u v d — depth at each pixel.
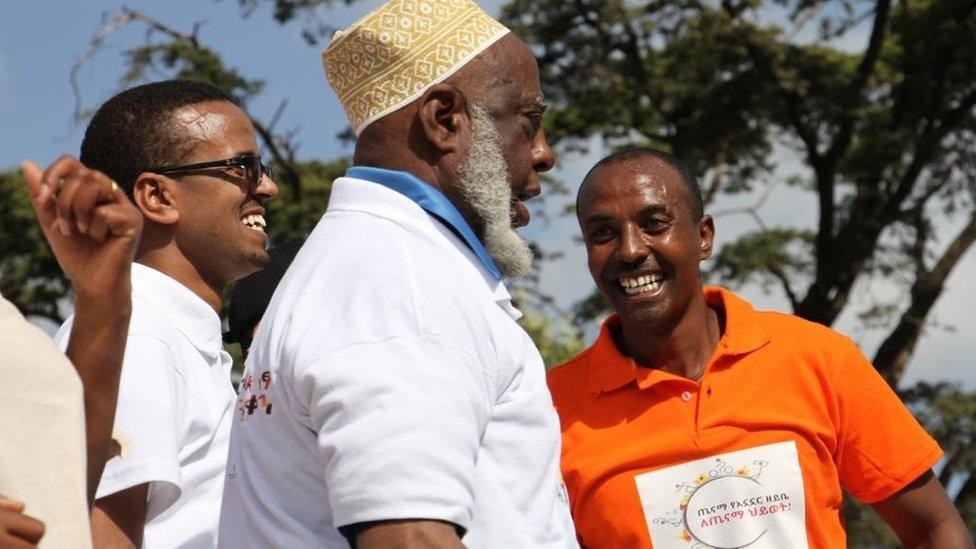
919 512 5.59
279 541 3.62
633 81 26.67
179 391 4.45
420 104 3.91
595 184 5.61
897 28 27.02
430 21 3.96
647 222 5.53
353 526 3.40
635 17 25.97
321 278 3.66
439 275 3.64
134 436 4.18
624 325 5.64
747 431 5.41
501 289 3.86
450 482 3.38
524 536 3.62
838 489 5.48
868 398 5.53
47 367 3.00
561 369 5.76
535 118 4.07
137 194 4.81
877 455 5.53
